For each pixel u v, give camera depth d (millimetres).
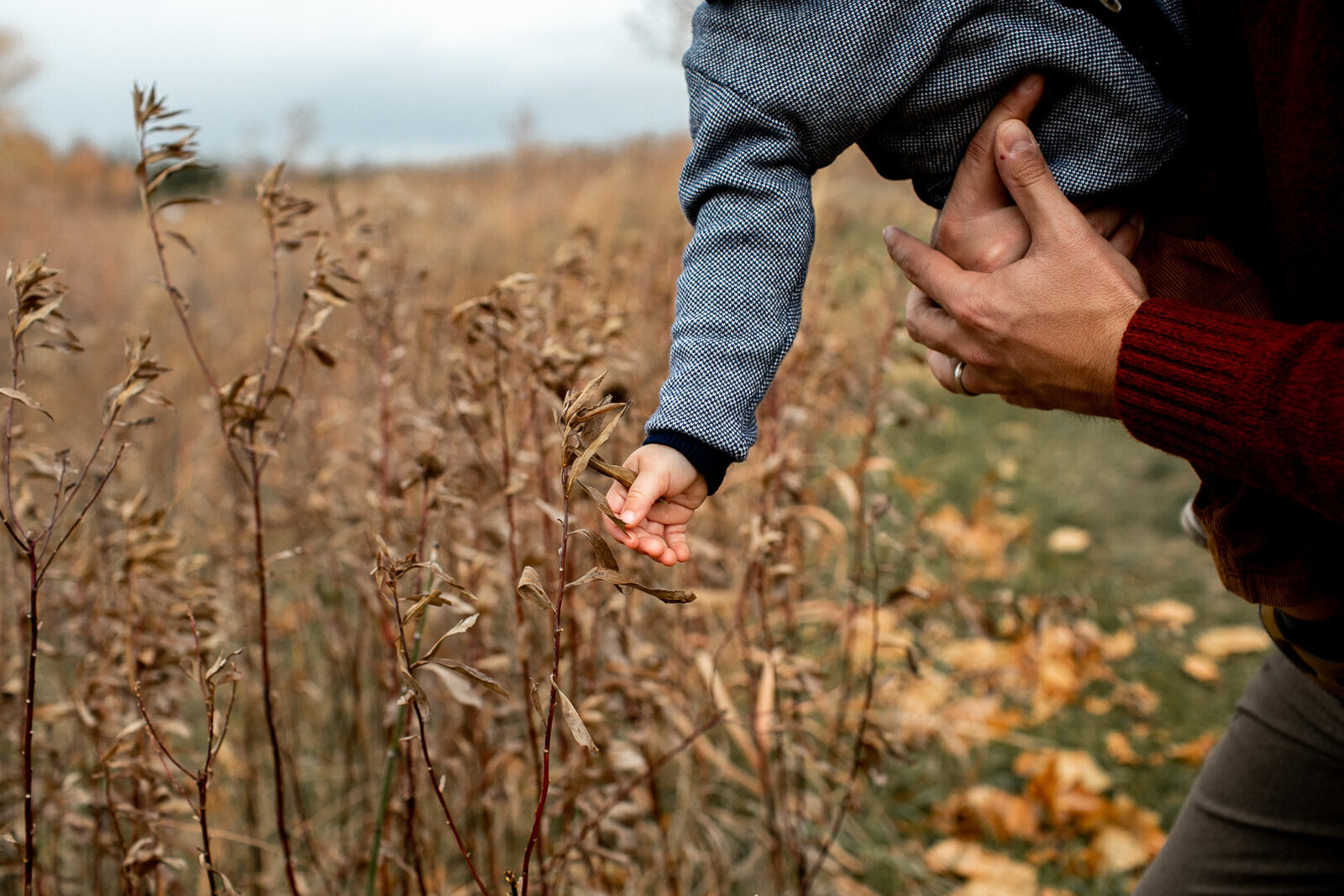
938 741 2186
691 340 1012
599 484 1888
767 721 1654
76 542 1730
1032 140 974
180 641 1352
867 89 1016
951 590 2141
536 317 1368
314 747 2213
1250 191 984
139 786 1399
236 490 2184
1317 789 1151
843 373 2221
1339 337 750
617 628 1572
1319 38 771
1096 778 2086
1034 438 4020
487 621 1521
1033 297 946
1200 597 2920
